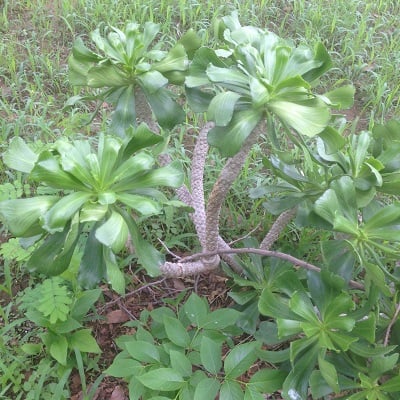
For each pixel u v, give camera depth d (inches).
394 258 79.4
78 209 63.8
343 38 190.9
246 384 80.4
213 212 83.9
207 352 82.2
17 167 65.9
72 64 82.1
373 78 176.1
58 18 186.7
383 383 76.0
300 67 70.7
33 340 103.6
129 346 85.4
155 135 67.0
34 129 142.6
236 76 67.9
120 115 80.6
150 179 68.6
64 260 68.4
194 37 81.8
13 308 108.3
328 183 79.4
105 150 65.8
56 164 63.2
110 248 64.8
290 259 87.9
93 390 90.6
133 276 114.0
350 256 76.0
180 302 111.5
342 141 66.7
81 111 152.7
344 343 69.3
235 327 96.0
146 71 75.8
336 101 77.3
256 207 124.5
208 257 95.3
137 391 83.1
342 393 87.8
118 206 70.4
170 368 81.8
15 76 157.5
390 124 81.7
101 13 183.3
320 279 75.0
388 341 82.7
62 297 91.4
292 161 77.8
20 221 62.7
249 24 185.2
